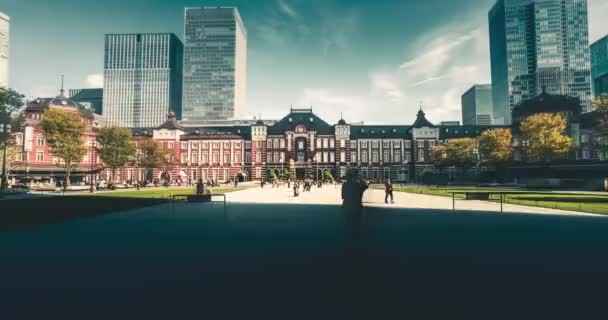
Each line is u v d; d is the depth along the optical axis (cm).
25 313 585
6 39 18262
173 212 2083
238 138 9612
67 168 5731
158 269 847
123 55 19388
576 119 7719
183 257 960
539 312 586
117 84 19262
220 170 9531
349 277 777
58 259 946
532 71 16075
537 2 16088
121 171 9119
